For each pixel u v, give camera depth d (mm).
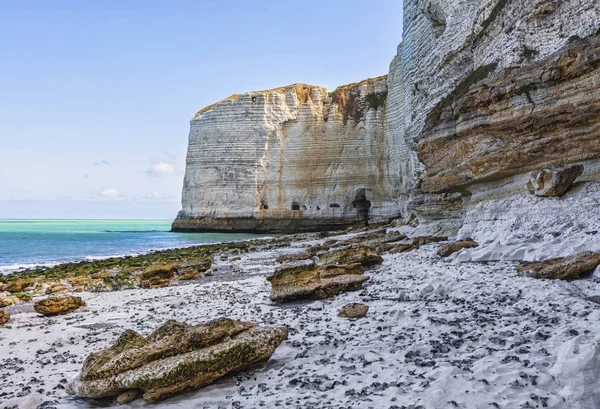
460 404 4148
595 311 6410
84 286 16938
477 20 23266
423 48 33844
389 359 5734
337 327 7672
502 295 8531
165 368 5207
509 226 14812
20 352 7766
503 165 17172
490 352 5484
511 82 16469
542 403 3992
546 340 5633
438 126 20469
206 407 4805
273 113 65812
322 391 4938
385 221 59156
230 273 18828
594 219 12484
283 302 10625
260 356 5875
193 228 67125
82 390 5207
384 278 12078
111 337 8523
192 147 68500
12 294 15477
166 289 14906
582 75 14281
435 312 7844
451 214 22516
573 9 16578
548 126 15352
